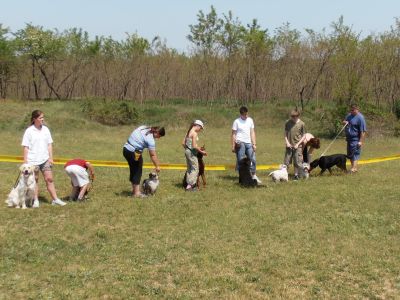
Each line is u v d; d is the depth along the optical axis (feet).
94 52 107.86
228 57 97.50
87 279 18.15
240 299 16.70
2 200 29.73
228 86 96.58
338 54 86.38
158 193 31.94
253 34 96.32
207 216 26.27
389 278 18.58
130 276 18.43
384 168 42.68
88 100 87.35
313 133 75.31
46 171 28.25
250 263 19.81
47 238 22.57
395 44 84.17
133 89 100.17
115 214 26.68
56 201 28.55
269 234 23.41
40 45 103.76
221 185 34.58
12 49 102.32
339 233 23.57
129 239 22.68
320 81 91.66
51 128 73.87
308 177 37.01
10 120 76.84
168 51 101.81
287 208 27.84
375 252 21.11
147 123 82.89
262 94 95.71
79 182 29.45
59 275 18.45
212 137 70.54
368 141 66.90
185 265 19.56
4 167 41.65
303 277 18.63
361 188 32.78
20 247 21.33
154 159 31.12
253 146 35.24
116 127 79.05
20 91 108.47
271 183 35.29
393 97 82.79
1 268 18.98
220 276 18.49
